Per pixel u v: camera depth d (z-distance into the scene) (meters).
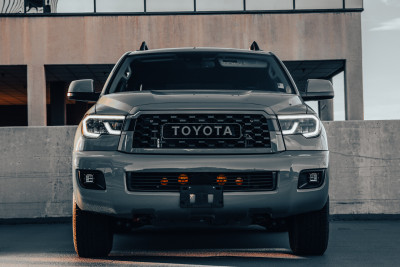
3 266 4.60
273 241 6.02
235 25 25.44
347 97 25.64
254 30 25.47
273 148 4.41
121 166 4.34
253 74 5.62
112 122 4.49
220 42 25.42
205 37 25.38
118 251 5.33
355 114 25.67
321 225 4.80
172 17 25.36
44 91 25.83
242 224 4.62
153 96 4.57
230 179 4.35
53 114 30.55
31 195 8.22
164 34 25.36
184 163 4.29
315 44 25.61
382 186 8.17
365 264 4.57
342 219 8.12
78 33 25.66
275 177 4.38
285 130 4.48
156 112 4.40
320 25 25.56
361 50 25.62
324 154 4.52
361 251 5.27
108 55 25.56
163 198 4.31
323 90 5.59
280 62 5.89
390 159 8.20
